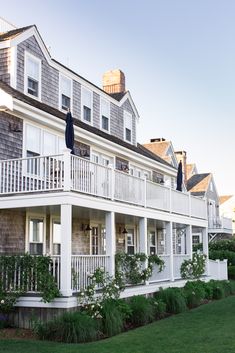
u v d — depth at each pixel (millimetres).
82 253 18812
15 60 16438
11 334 11891
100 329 11945
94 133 18812
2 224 14734
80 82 20609
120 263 15625
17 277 12906
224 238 45656
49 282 12312
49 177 13703
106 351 9859
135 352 9812
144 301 14422
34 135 16109
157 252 25750
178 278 20891
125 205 16375
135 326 13570
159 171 26922
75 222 18516
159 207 19453
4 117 14922
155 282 18141
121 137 24250
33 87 17422
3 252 14641
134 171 23859
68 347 10203
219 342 10914
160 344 10680
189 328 12898
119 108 24297
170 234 20312
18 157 15258
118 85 26812
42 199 13352
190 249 22641
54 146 17047
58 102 18906
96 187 14758
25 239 15648
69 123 15250
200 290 18938
